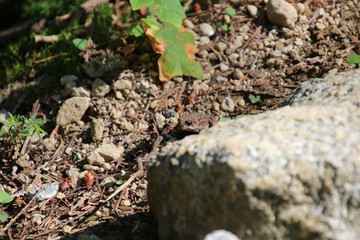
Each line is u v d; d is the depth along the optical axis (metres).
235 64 5.32
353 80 3.21
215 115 4.84
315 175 2.41
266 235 2.44
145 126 4.73
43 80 5.30
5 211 3.95
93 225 3.57
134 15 5.77
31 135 4.69
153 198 2.95
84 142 4.64
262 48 5.47
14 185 4.22
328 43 5.48
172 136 4.62
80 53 5.38
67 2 5.85
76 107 4.80
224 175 2.50
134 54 5.39
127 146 4.54
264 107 4.84
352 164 2.41
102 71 5.19
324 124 2.69
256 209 2.44
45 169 4.37
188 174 2.65
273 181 2.41
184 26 5.69
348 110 2.80
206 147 2.64
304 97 3.27
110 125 4.75
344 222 2.37
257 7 5.89
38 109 5.06
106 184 4.08
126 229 3.44
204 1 5.93
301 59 5.29
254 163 2.46
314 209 2.40
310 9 5.92
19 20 5.76
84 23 5.66
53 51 5.49
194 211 2.65
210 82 5.18
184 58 5.14
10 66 5.50
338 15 5.89
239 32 5.66
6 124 4.89
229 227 2.54
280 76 5.16
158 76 5.23
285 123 2.76
